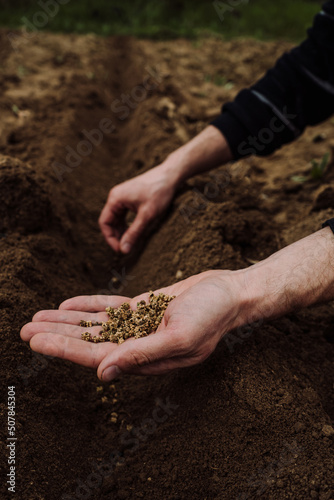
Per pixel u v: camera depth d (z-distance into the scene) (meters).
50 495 0.73
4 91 1.70
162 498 0.74
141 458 0.78
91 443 0.80
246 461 0.74
